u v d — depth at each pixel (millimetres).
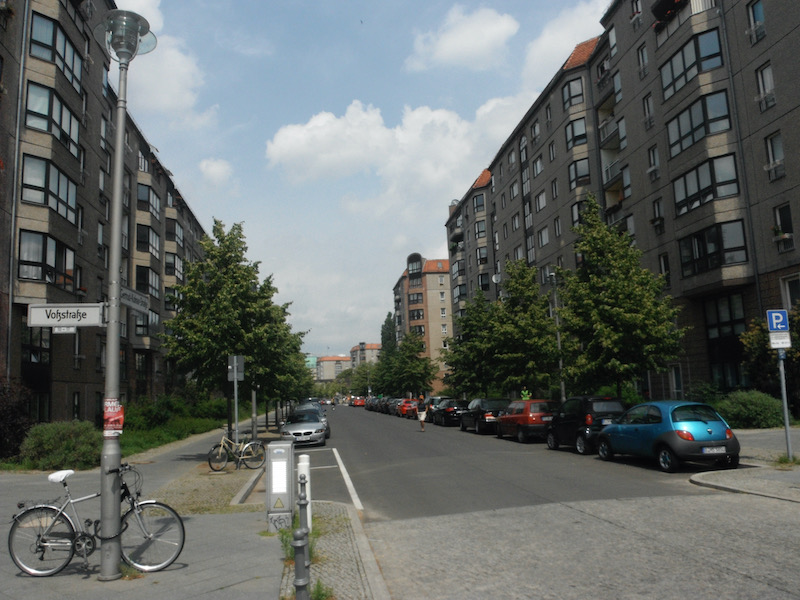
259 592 5273
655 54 28328
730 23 24031
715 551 6277
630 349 19234
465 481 12133
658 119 28188
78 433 16453
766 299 22422
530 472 13086
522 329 27281
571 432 16969
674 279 27062
